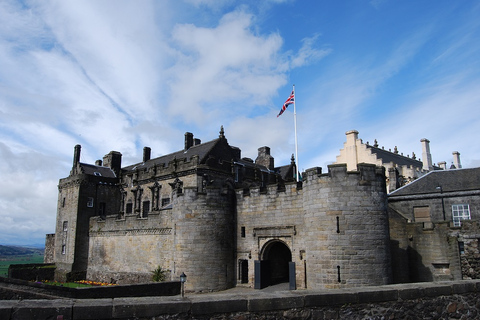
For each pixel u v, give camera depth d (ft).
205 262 100.89
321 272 79.25
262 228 102.01
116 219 146.30
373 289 35.58
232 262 105.81
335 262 77.66
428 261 90.94
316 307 32.71
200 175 138.72
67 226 167.63
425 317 36.58
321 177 81.97
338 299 33.53
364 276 76.23
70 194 171.01
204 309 29.68
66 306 26.86
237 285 104.78
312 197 83.05
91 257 157.79
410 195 110.42
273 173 180.55
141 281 127.65
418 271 91.66
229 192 108.37
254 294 32.76
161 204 150.61
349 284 76.07
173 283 88.63
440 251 89.86
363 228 78.13
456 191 104.01
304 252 93.09
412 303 36.22
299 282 93.09
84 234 162.81
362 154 185.88
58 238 172.86
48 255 185.26
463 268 86.94
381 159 177.58
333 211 79.36
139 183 164.55
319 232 80.59
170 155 172.55
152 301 29.12
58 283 147.84
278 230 98.78
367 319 34.22
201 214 103.09
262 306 31.17
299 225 95.09
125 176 174.70
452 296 38.27
